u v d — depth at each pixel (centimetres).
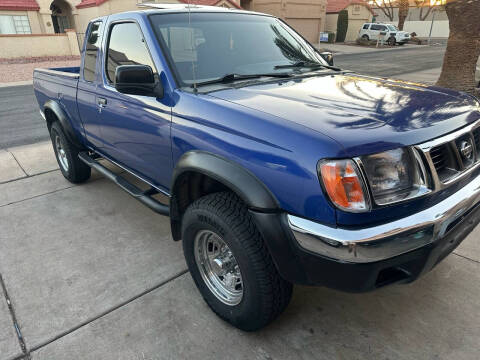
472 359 212
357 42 3338
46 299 269
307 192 172
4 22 2189
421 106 207
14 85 1412
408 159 177
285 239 184
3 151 620
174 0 1443
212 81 257
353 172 164
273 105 206
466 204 193
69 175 459
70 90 386
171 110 242
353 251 165
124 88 246
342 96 222
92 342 231
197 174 243
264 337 232
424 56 2212
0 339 235
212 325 242
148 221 376
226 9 326
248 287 209
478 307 250
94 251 326
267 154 185
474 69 736
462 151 201
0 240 347
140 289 277
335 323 241
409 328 235
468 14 689
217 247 239
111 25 315
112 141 333
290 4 2973
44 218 386
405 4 3675
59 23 2545
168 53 260
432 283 274
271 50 305
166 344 228
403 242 171
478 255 303
